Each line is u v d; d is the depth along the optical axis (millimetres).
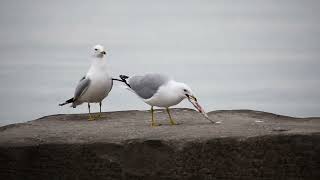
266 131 10500
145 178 10180
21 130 11555
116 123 12312
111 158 10211
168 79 11844
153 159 10141
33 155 10359
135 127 11602
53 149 10305
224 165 10055
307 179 9977
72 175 10328
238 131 10609
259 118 12625
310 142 9898
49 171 10375
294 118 12570
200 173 10086
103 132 11086
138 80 12195
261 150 9984
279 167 9992
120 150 10188
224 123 11836
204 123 11922
